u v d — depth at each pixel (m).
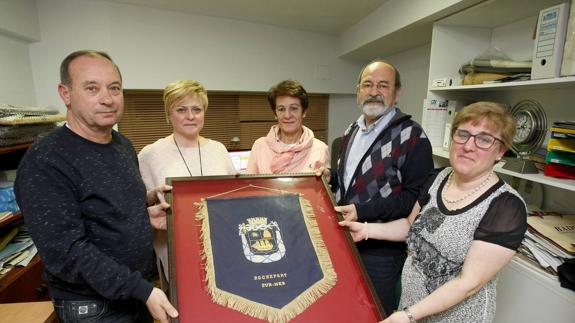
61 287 0.98
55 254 0.84
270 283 0.92
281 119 1.55
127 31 2.48
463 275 0.82
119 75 1.00
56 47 2.31
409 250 1.07
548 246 1.34
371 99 1.39
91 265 0.84
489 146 0.85
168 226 0.98
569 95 1.55
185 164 1.41
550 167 1.41
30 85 2.25
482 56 1.91
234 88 2.98
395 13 2.31
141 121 2.94
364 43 2.83
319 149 1.58
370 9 2.60
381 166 1.30
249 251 0.97
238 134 3.40
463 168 0.89
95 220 0.94
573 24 1.22
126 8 2.45
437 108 2.12
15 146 1.63
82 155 0.93
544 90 1.69
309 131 1.62
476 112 0.87
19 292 1.58
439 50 2.06
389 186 1.30
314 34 3.29
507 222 0.81
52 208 0.84
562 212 1.63
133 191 1.03
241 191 1.14
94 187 0.92
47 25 2.27
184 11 2.64
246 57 2.98
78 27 2.34
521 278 1.37
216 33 2.82
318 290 0.92
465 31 2.05
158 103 2.98
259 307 0.86
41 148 0.88
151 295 0.85
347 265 1.00
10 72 2.04
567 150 1.32
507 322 1.45
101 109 0.92
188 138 1.42
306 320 0.86
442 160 2.19
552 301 1.24
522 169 1.46
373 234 1.16
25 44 2.21
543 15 1.34
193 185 1.12
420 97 2.92
